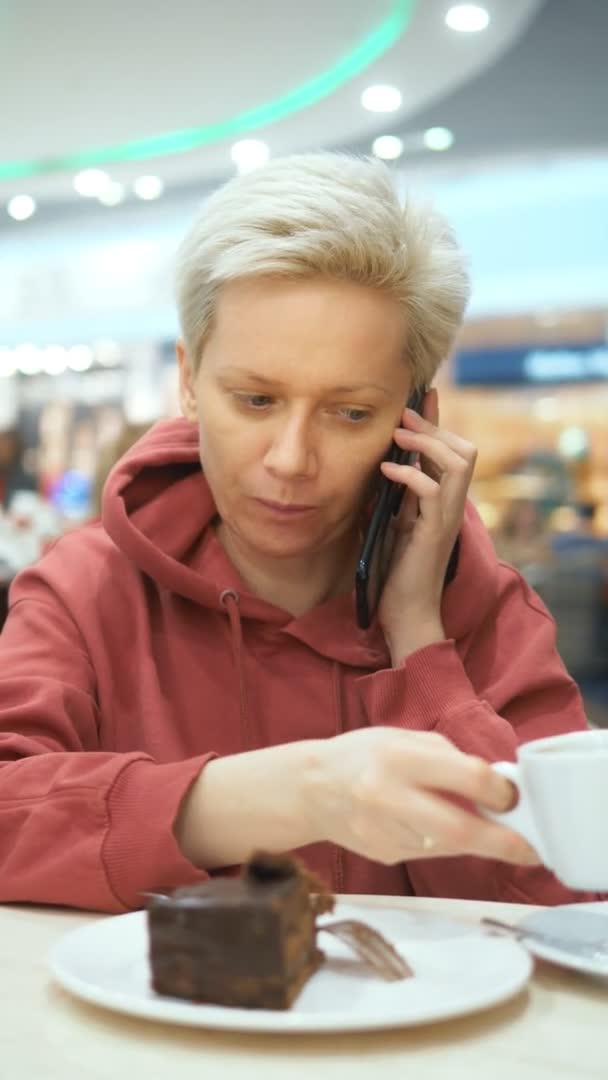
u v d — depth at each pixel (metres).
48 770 0.80
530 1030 0.56
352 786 0.64
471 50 4.56
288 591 1.07
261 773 0.72
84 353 8.78
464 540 1.07
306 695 1.05
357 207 0.89
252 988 0.56
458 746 0.92
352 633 1.06
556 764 0.57
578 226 6.84
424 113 5.42
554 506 7.50
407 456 1.04
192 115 5.76
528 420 7.75
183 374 1.03
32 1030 0.55
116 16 4.57
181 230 7.97
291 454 0.90
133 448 1.12
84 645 1.04
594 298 6.93
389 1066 0.52
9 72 5.20
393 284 0.90
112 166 6.43
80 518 7.41
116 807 0.75
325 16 4.48
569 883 0.59
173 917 0.57
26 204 7.32
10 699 0.96
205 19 4.56
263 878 0.60
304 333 0.88
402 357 0.94
